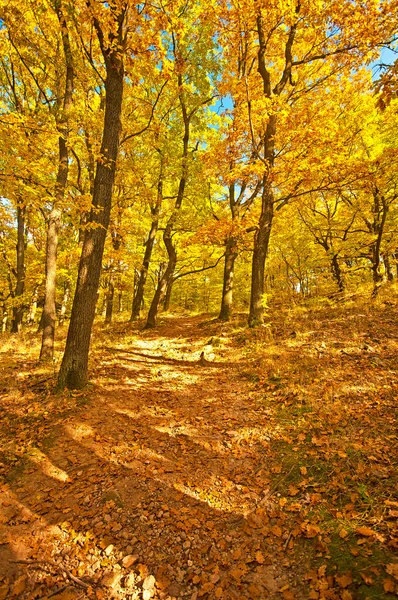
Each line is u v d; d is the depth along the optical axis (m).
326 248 15.65
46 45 8.48
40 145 6.64
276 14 8.53
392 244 13.84
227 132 9.12
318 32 8.80
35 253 18.20
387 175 9.45
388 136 11.44
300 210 13.96
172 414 5.77
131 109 10.91
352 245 14.06
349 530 2.91
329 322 9.19
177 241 16.80
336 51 8.80
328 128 8.52
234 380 7.01
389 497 3.15
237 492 3.76
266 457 4.28
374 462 3.69
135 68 7.59
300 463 4.00
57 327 16.75
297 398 5.50
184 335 12.30
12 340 11.77
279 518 3.28
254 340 9.16
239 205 13.94
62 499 3.81
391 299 10.00
